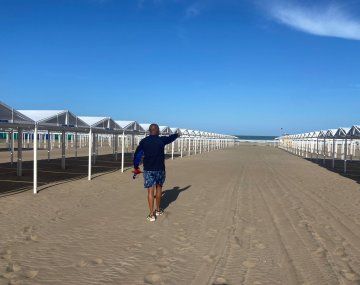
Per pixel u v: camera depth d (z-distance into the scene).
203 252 5.46
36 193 10.16
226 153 38.69
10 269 4.58
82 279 4.35
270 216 8.01
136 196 10.26
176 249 5.57
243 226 7.09
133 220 7.37
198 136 39.03
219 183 13.55
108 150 37.47
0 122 10.34
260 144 82.94
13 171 15.63
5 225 6.68
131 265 4.85
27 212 7.80
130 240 5.98
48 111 13.57
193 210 8.51
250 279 4.46
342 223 7.45
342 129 24.38
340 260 5.20
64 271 4.58
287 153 42.69
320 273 4.69
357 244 5.99
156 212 7.87
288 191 11.79
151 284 4.25
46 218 7.35
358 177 16.91
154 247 5.64
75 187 11.59
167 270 4.70
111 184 12.60
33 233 6.23
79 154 28.94
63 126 13.51
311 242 6.07
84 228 6.67
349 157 34.34
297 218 7.84
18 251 5.27
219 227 6.98
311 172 18.98
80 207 8.55
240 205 9.25
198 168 19.94
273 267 4.88
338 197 10.73
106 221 7.24
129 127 24.77
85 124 15.39
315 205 9.38
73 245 5.64
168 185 12.77
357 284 4.36
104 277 4.42
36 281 4.25
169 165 21.77
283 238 6.30
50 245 5.61
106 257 5.14
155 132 7.46
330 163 26.86
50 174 14.97
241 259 5.18
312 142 42.38
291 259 5.21
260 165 23.06
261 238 6.28
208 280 4.40
